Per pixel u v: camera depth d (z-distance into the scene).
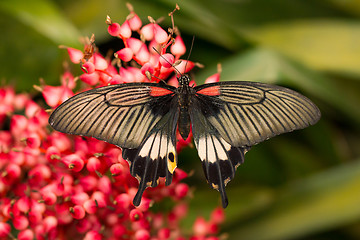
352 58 0.79
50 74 0.75
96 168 0.67
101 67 0.66
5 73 0.74
